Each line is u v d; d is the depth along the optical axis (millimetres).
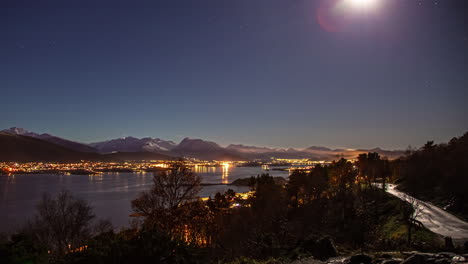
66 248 23531
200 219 24453
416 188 71250
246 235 41219
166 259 11117
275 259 19828
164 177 24266
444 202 55281
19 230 26156
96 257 10750
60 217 27188
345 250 21859
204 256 12773
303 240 22219
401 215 47156
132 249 10906
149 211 23328
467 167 61062
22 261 10711
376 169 92500
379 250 23766
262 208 57844
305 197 73750
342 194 63312
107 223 30594
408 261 12727
